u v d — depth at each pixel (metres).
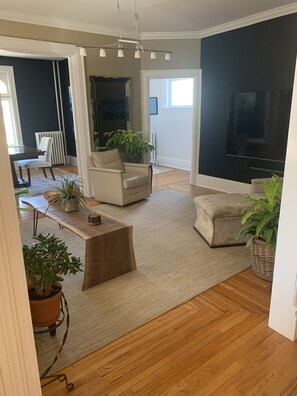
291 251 1.77
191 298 2.33
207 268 2.78
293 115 1.62
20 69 7.13
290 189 1.71
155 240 3.39
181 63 5.34
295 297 1.81
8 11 3.97
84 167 5.15
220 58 4.95
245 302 2.27
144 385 1.59
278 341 1.87
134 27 4.86
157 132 7.77
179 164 7.44
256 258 2.56
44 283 1.57
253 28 4.39
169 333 1.96
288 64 4.08
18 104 7.27
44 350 1.83
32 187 5.87
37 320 1.66
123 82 5.30
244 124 4.73
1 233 0.85
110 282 2.57
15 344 0.95
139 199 4.78
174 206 4.57
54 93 7.70
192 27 4.88
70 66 4.73
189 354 1.79
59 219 2.80
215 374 1.65
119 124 5.45
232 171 5.16
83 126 5.01
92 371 1.68
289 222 1.75
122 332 1.98
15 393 0.99
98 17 4.30
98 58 4.95
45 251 1.62
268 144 4.48
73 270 1.66
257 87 4.52
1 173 0.82
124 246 2.64
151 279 2.61
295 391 1.54
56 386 1.59
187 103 6.99
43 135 7.52
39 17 4.21
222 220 3.13
